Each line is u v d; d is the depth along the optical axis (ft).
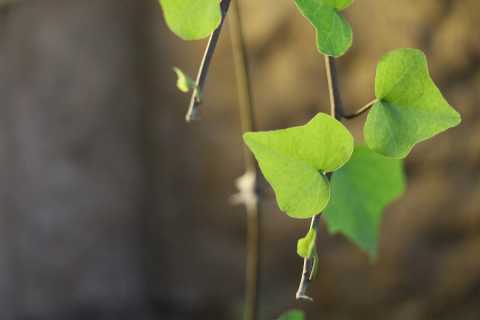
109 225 7.55
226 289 7.29
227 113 6.74
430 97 1.97
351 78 5.84
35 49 7.20
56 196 7.50
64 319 7.78
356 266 6.45
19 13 7.17
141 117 7.22
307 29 6.07
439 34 5.48
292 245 6.77
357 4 5.69
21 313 7.73
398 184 2.45
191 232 7.27
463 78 5.50
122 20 7.09
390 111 1.97
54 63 7.21
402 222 6.14
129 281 7.68
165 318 7.63
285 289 6.85
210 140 6.91
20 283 7.69
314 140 1.90
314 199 1.91
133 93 7.19
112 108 7.25
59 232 7.59
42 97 7.28
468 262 6.03
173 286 7.52
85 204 7.51
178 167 7.14
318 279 6.63
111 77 7.19
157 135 7.17
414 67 1.96
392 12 5.57
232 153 6.85
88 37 7.16
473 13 5.34
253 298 3.06
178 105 7.01
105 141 7.36
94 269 7.67
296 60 6.15
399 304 6.34
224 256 7.21
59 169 7.43
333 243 6.53
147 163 7.29
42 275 7.69
